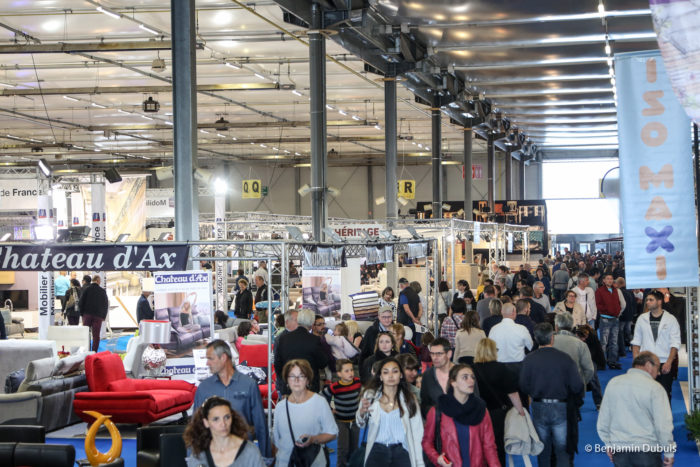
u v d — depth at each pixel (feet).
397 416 18.13
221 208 76.43
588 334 34.37
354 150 154.81
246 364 35.91
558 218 161.89
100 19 59.11
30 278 81.30
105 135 117.50
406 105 102.27
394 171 68.90
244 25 62.28
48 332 50.34
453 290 65.87
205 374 30.35
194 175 37.65
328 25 51.39
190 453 16.07
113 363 34.22
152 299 57.67
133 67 75.56
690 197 24.14
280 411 19.21
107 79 81.76
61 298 75.05
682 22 18.48
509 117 115.14
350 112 108.17
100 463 22.98
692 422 28.35
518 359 26.91
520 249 115.75
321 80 51.93
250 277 82.79
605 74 82.02
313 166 52.01
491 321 31.73
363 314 46.44
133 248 28.19
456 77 83.76
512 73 81.87
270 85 80.59
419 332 45.98
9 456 21.77
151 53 70.23
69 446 21.79
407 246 50.24
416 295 46.44
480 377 22.25
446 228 67.97
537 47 69.82
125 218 77.56
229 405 15.70
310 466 19.11
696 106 18.40
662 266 24.18
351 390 24.04
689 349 29.81
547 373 21.67
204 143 136.87
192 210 37.42
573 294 43.06
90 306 55.77
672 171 24.17
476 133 118.11
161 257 27.99
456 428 17.47
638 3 55.77
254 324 42.27
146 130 115.44
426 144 145.28
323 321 32.14
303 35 63.62
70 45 62.03
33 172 74.08
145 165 150.61
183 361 30.53
